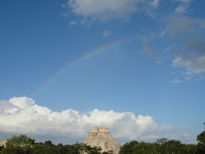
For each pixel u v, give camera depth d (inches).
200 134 7524.6
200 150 7637.8
